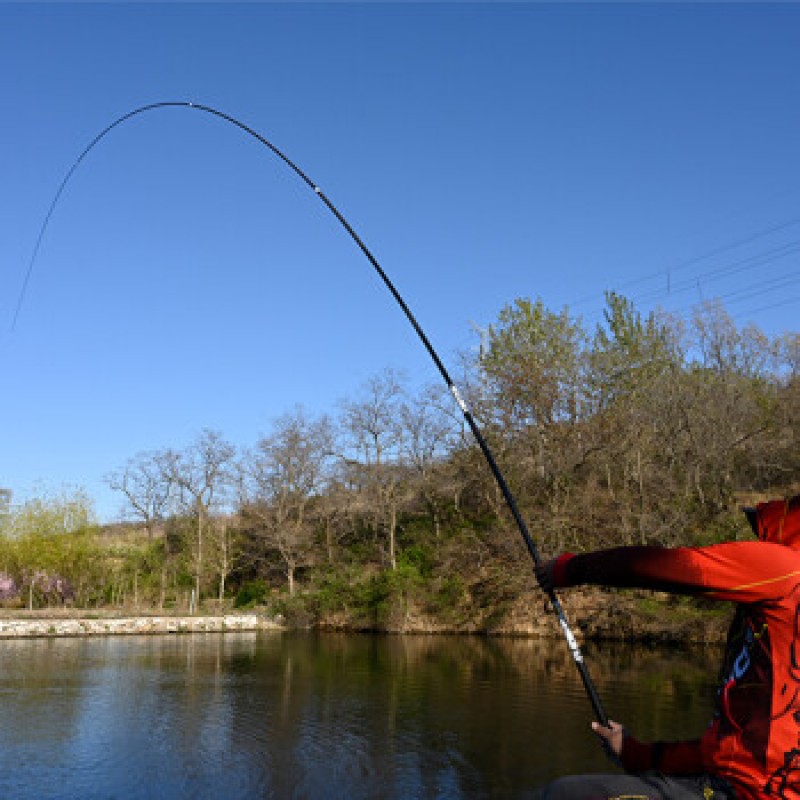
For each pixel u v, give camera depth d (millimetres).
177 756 11562
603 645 25547
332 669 20594
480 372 32906
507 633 29953
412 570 34688
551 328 32500
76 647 26766
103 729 13320
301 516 42844
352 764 11086
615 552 2176
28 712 14734
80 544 41719
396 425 48031
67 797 9703
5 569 40688
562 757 11289
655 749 2270
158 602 42156
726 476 29359
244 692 16922
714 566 1990
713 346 35125
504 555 31203
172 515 45031
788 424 31969
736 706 2043
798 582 1955
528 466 31828
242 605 40875
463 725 13398
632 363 32219
